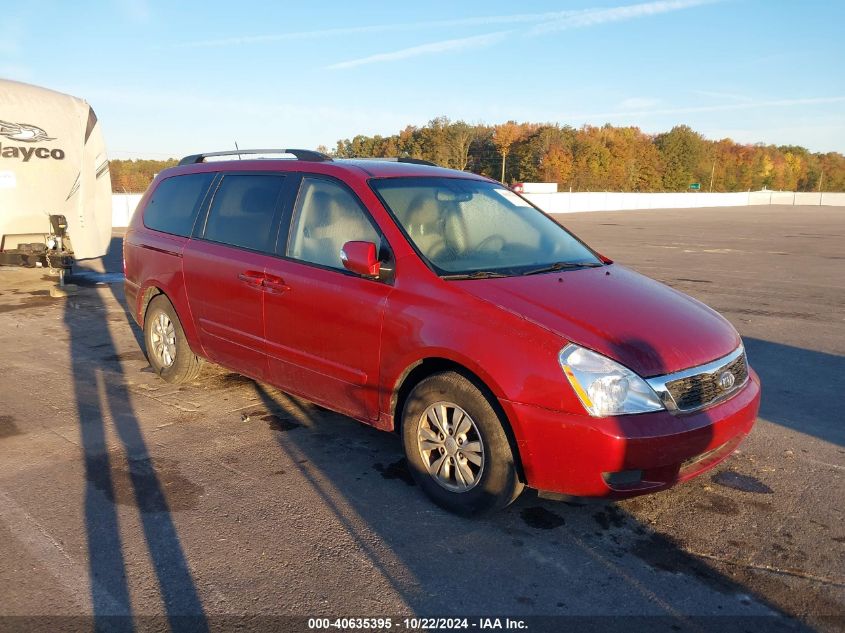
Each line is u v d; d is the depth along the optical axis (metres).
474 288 3.48
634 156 88.62
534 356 3.13
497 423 3.25
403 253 3.71
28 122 9.35
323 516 3.47
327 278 3.98
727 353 3.48
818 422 4.98
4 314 8.60
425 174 4.46
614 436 2.98
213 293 4.81
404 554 3.13
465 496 3.43
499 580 2.95
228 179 5.02
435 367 3.59
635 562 3.11
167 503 3.58
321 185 4.29
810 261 15.57
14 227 9.50
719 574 3.02
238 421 4.81
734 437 3.46
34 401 5.19
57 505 3.54
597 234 23.36
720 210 51.88
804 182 121.81
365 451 4.32
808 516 3.55
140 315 5.77
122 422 4.76
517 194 4.98
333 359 3.98
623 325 3.33
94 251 10.44
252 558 3.08
